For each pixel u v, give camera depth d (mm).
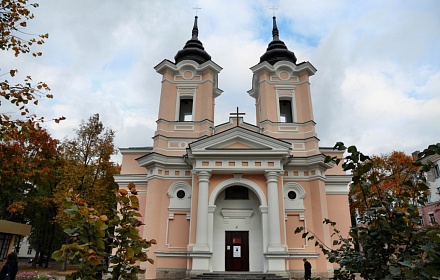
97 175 32375
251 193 24672
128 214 4039
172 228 23188
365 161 3730
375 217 3521
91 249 3412
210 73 27625
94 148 33469
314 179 24172
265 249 21375
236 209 24219
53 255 3334
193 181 22984
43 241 37781
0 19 9336
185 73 27844
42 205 33688
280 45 30297
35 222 38906
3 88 8883
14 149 12320
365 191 3678
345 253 3836
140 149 27859
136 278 3908
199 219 21578
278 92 27422
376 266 3348
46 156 18047
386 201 3467
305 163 24484
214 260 23125
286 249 21297
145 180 26016
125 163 27578
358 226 3803
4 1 9273
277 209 21875
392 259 3178
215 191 22922
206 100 26656
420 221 3357
